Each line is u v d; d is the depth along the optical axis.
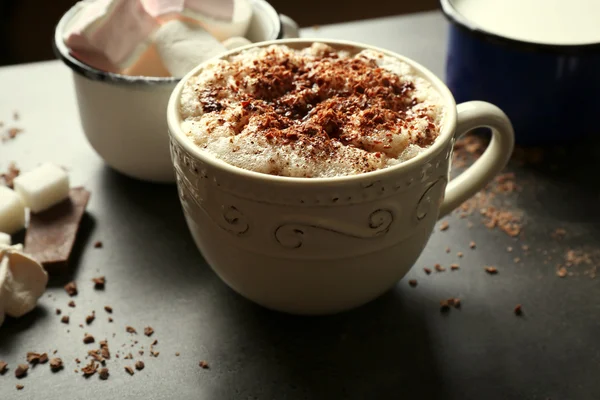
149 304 0.43
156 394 0.40
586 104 0.51
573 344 0.42
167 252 0.46
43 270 0.43
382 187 0.36
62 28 0.49
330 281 0.39
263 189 0.36
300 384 0.40
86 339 0.42
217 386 0.40
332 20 1.00
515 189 0.50
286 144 0.37
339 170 0.37
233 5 0.49
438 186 0.39
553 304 0.44
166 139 0.47
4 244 0.43
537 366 0.41
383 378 0.40
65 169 0.51
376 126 0.38
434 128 0.39
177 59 0.46
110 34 0.46
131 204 0.49
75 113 0.56
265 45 0.43
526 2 0.54
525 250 0.46
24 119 0.55
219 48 0.47
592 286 0.44
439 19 0.65
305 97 0.40
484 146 0.53
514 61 0.50
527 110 0.52
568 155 0.53
